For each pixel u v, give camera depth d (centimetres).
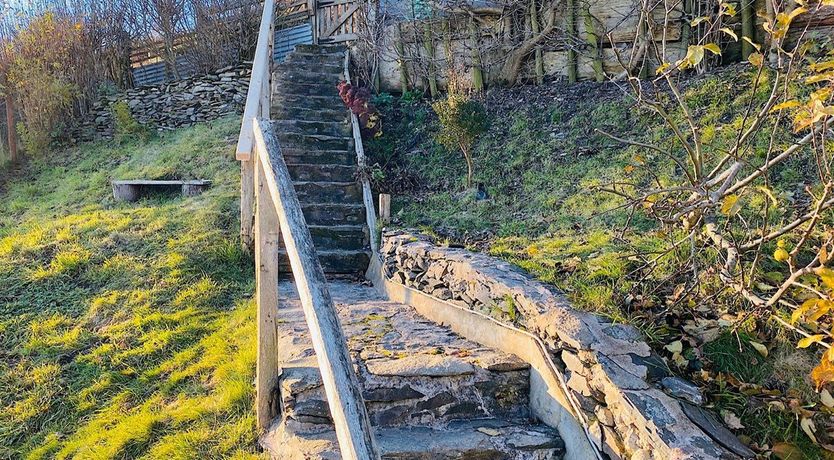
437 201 480
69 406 317
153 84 856
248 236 475
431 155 562
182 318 388
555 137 515
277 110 630
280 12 932
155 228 513
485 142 544
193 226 515
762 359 205
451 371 244
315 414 237
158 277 440
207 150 699
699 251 251
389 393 239
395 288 389
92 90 865
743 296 207
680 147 420
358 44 745
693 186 214
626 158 441
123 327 379
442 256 334
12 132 783
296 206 207
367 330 309
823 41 459
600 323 223
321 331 158
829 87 177
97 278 443
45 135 792
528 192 450
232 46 917
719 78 489
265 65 573
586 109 535
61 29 841
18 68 790
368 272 462
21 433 302
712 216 227
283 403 245
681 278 252
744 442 175
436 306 329
